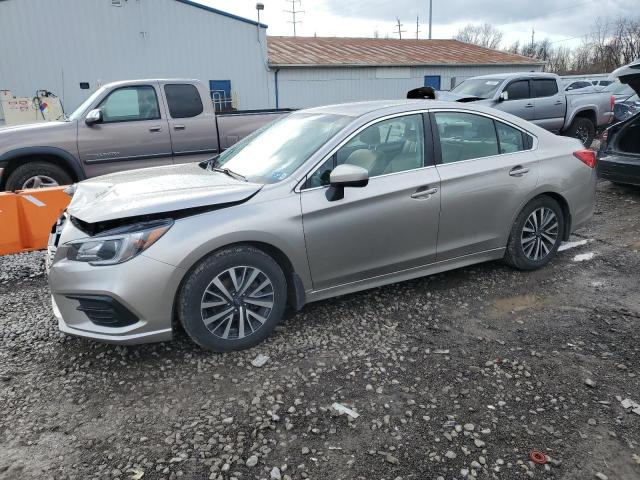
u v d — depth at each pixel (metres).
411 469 2.33
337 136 3.61
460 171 4.00
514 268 4.66
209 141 7.98
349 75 22.14
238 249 3.20
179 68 18.30
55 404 2.83
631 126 7.02
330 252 3.53
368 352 3.31
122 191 3.42
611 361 3.17
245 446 2.48
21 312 4.00
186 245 3.02
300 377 3.04
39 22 16.28
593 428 2.58
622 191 7.74
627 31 52.59
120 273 2.92
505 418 2.66
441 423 2.63
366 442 2.50
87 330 3.05
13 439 2.56
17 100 16.14
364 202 3.57
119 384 3.01
